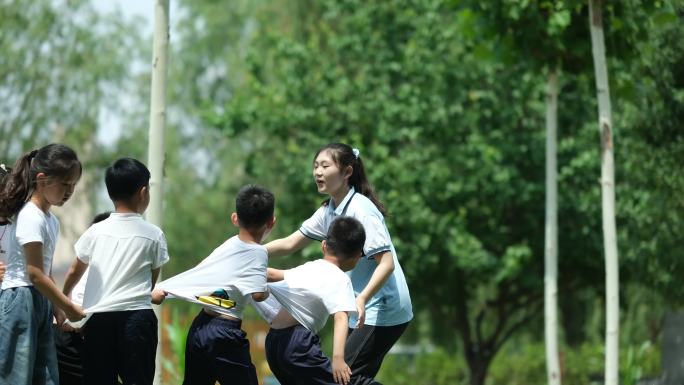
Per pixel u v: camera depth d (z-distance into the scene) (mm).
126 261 17422
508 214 52719
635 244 39469
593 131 50656
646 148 36344
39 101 57656
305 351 17812
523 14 31172
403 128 51688
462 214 50344
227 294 17547
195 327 17828
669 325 40344
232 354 17484
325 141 53312
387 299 18891
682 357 39688
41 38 57844
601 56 28859
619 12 30094
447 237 50219
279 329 18172
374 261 19016
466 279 55375
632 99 32281
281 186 59531
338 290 17672
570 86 50562
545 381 71188
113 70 59500
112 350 17422
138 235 17562
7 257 17531
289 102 54656
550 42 31531
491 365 74062
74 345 19359
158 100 23844
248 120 54312
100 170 60781
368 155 51688
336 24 63375
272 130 53875
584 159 48969
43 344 17703
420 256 49719
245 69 69562
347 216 18469
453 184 50531
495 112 51812
